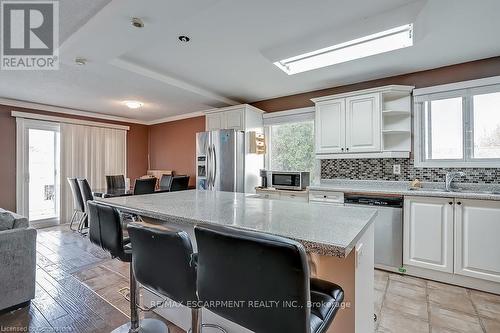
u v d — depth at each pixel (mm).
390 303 2127
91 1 1721
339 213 1478
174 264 1035
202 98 4102
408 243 2635
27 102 4398
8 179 4270
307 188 3402
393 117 3213
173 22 1887
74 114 5020
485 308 2043
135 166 6082
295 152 4184
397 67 2982
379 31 2139
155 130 6266
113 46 2279
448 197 2436
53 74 3061
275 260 740
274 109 4352
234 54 2680
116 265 2891
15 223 2133
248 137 4102
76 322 1859
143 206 1685
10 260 1990
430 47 2484
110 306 2066
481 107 2758
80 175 5012
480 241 2293
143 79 3207
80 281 2500
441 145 2965
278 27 2170
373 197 2830
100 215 1552
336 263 1224
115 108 4910
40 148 4648
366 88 3479
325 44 2395
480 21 2045
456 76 2881
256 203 1847
